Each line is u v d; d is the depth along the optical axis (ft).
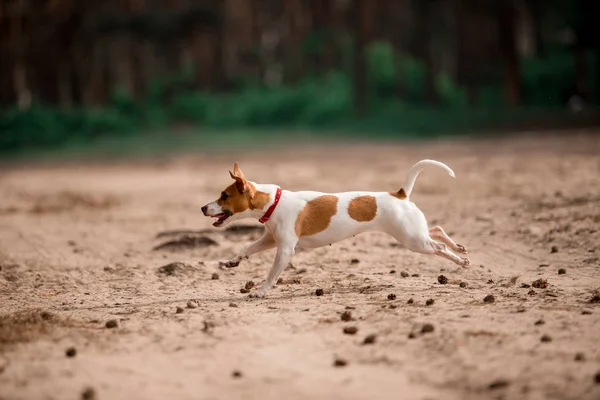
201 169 109.91
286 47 255.29
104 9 237.25
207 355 22.93
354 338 23.99
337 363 21.57
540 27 236.02
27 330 26.27
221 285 34.50
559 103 193.06
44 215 63.57
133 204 69.51
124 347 23.99
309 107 212.84
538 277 33.91
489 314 26.13
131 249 46.29
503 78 216.33
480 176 71.77
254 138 181.57
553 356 21.30
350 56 231.09
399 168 90.38
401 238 30.25
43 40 221.46
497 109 190.49
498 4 193.98
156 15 240.12
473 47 219.20
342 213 30.12
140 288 34.63
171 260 41.83
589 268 35.24
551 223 44.42
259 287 32.19
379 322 25.64
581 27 194.29
